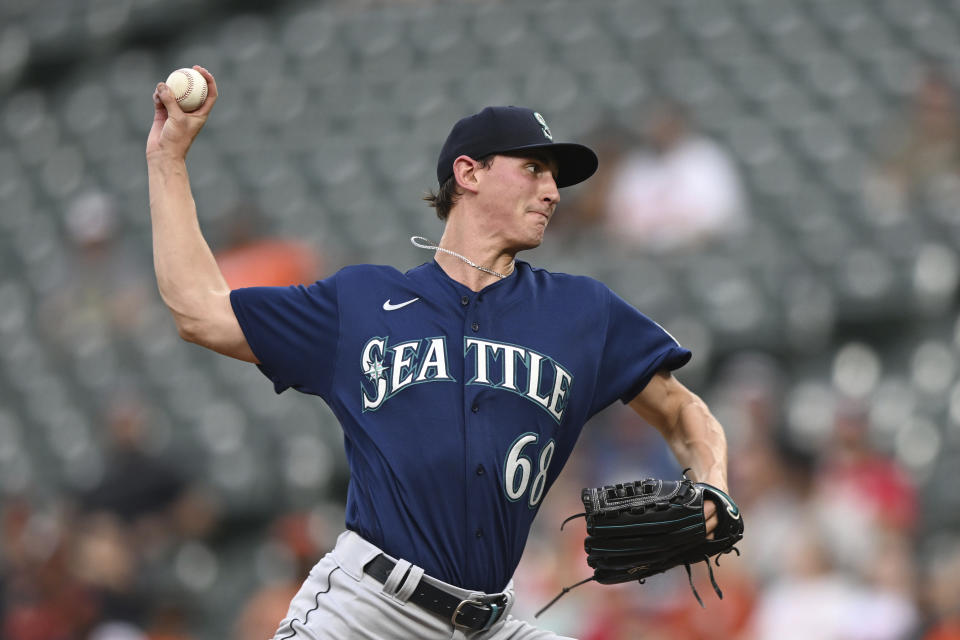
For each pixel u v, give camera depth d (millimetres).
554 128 44344
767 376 30656
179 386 37344
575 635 23312
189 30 57062
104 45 57094
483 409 9711
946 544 25516
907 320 34125
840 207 37656
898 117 41625
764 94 44375
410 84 49500
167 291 10016
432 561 9625
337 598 9797
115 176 48844
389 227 40812
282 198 43969
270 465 33500
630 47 48906
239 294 10000
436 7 54062
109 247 43562
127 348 39312
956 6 48125
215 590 30219
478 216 10383
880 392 31859
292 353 9977
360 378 9844
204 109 10336
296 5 57375
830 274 34875
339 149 45938
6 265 45969
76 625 27312
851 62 45656
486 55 50281
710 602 23266
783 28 48344
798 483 25672
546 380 9922
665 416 10992
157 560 28422
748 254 35656
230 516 32750
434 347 9859
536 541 25516
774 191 38812
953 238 35375
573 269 35531
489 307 10086
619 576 10383
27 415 38875
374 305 10000
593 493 10031
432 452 9609
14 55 57375
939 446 29734
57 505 30953
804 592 22719
